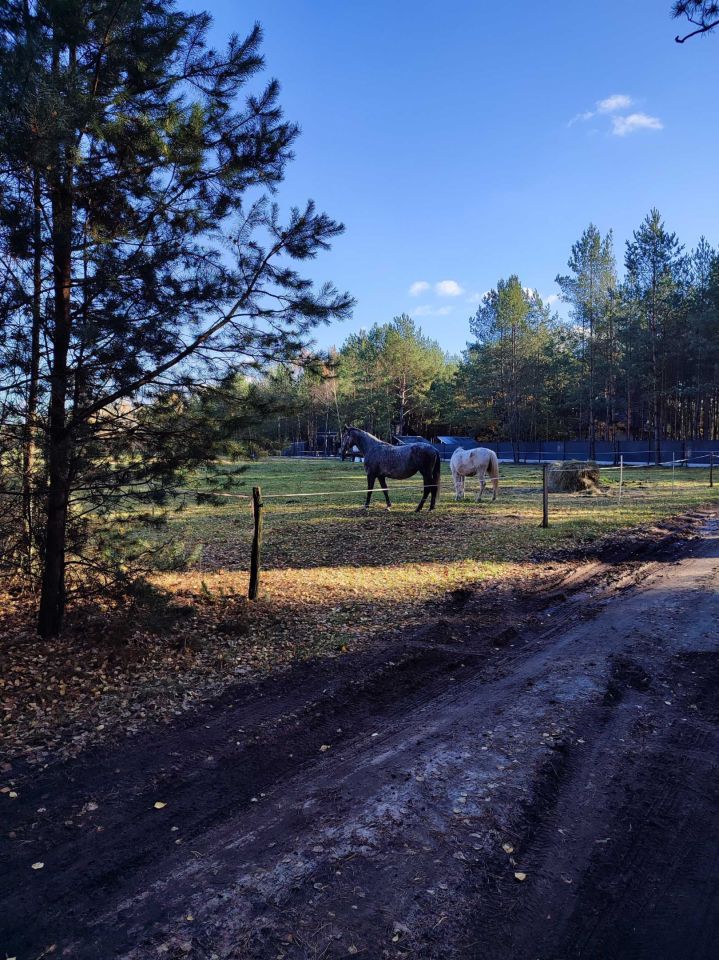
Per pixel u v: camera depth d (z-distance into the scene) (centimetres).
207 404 582
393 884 268
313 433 6844
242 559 1047
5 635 594
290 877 274
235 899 261
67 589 682
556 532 1195
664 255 3716
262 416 597
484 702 464
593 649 570
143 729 430
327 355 609
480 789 342
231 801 340
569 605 733
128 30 488
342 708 464
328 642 607
